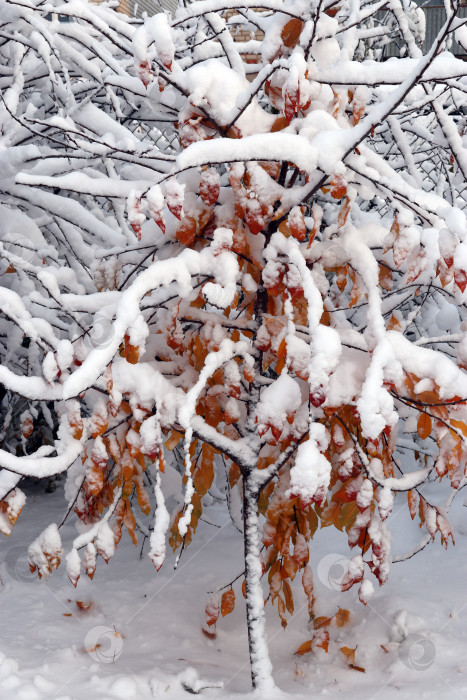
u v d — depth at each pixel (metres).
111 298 2.75
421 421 2.59
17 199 3.72
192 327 3.15
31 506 5.75
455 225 2.21
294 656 3.35
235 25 3.89
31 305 3.43
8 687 2.57
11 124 3.70
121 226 3.77
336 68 2.53
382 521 2.72
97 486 2.55
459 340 2.68
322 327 2.23
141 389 2.53
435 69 2.45
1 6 3.21
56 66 3.82
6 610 3.61
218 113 2.48
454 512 5.22
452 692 2.67
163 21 2.07
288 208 2.53
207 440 2.81
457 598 3.78
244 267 2.90
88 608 3.71
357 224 4.91
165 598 3.94
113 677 2.75
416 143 5.25
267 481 2.89
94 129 3.33
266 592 4.06
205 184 2.36
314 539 4.91
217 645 3.46
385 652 3.22
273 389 2.46
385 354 2.29
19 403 5.12
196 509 3.11
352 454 2.70
